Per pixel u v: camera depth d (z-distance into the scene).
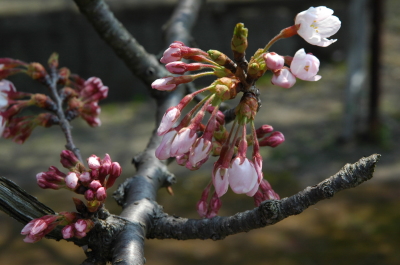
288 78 1.06
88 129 9.74
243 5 11.68
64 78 1.75
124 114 10.52
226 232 1.20
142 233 1.25
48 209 1.22
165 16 11.45
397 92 10.48
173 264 5.50
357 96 8.46
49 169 1.25
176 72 1.12
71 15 10.97
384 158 7.86
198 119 1.07
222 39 11.73
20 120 1.62
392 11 15.27
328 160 7.89
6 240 6.11
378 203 6.56
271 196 1.25
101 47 11.22
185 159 1.17
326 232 6.01
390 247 5.56
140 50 2.01
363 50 8.30
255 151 1.11
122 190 1.53
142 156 1.73
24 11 10.83
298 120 9.48
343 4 12.17
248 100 1.12
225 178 1.07
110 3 11.16
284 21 11.85
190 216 6.57
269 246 5.78
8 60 1.66
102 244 1.22
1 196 1.17
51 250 5.90
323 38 1.12
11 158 8.57
